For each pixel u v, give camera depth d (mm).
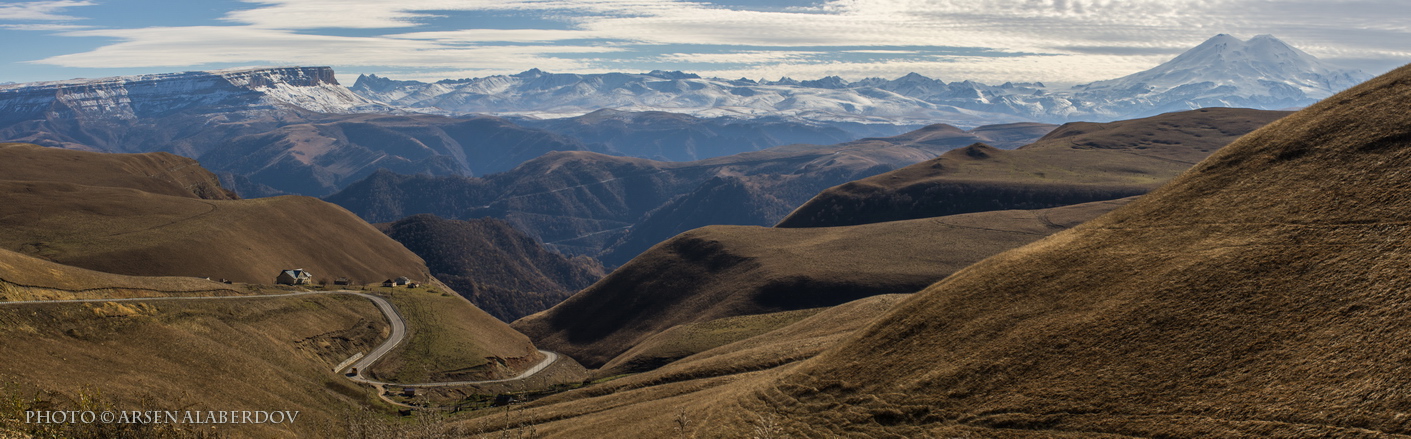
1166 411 42719
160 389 68812
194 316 95688
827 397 58031
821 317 127188
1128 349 48000
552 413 85750
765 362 91625
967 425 48719
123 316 85125
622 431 69188
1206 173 63594
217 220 196875
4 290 79812
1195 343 45938
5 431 42438
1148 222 61500
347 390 95062
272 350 96500
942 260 184375
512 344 149500
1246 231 53594
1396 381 37156
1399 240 45562
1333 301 43719
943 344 57812
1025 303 58156
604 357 179125
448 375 117812
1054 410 46500
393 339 125062
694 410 67812
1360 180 52438
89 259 155000
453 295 163375
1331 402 38125
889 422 52344
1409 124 54438
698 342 156625
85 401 48094
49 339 72375
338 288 154625
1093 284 56250
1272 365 41938
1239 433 39250
